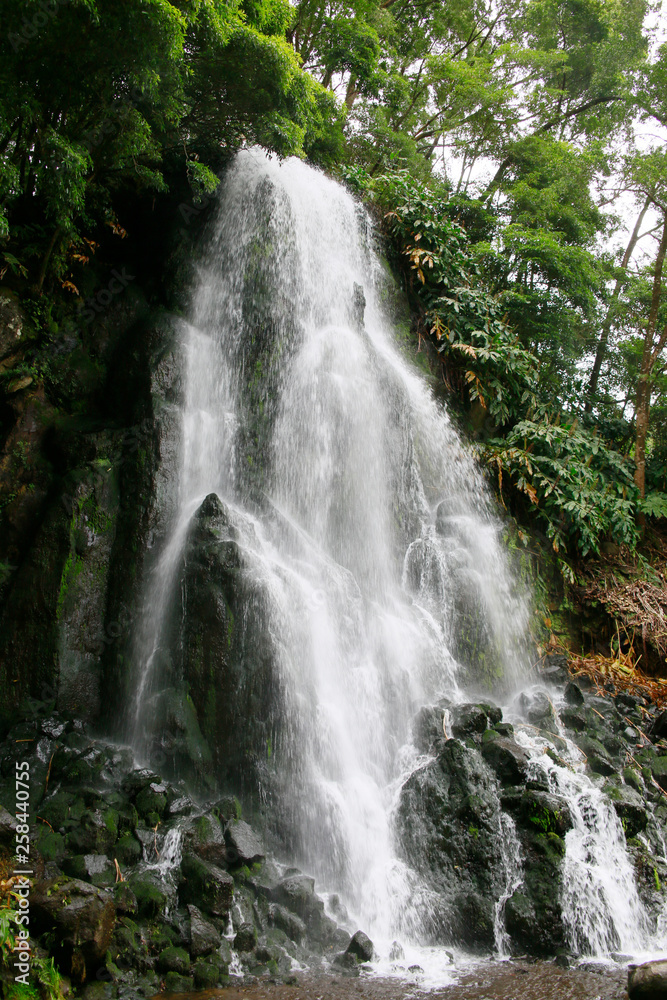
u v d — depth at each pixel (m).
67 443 6.62
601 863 5.37
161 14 5.42
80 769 5.14
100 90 6.23
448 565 7.78
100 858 4.43
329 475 7.64
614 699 7.98
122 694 5.90
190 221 8.23
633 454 12.17
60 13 5.35
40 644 5.89
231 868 4.76
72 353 7.19
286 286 8.09
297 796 5.40
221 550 5.94
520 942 4.88
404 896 5.12
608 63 12.91
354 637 6.61
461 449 9.28
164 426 6.60
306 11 11.15
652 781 6.35
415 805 5.57
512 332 10.72
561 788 5.74
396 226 10.47
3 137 6.32
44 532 6.14
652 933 5.26
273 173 8.74
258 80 7.16
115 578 6.23
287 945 4.47
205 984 4.06
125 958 4.04
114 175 7.90
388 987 4.16
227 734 5.52
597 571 9.75
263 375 7.52
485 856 5.19
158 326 7.29
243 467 7.16
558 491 9.52
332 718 5.97
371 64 11.38
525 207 12.36
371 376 8.48
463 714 6.16
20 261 6.84
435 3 13.84
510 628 8.38
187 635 5.84
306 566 6.67
